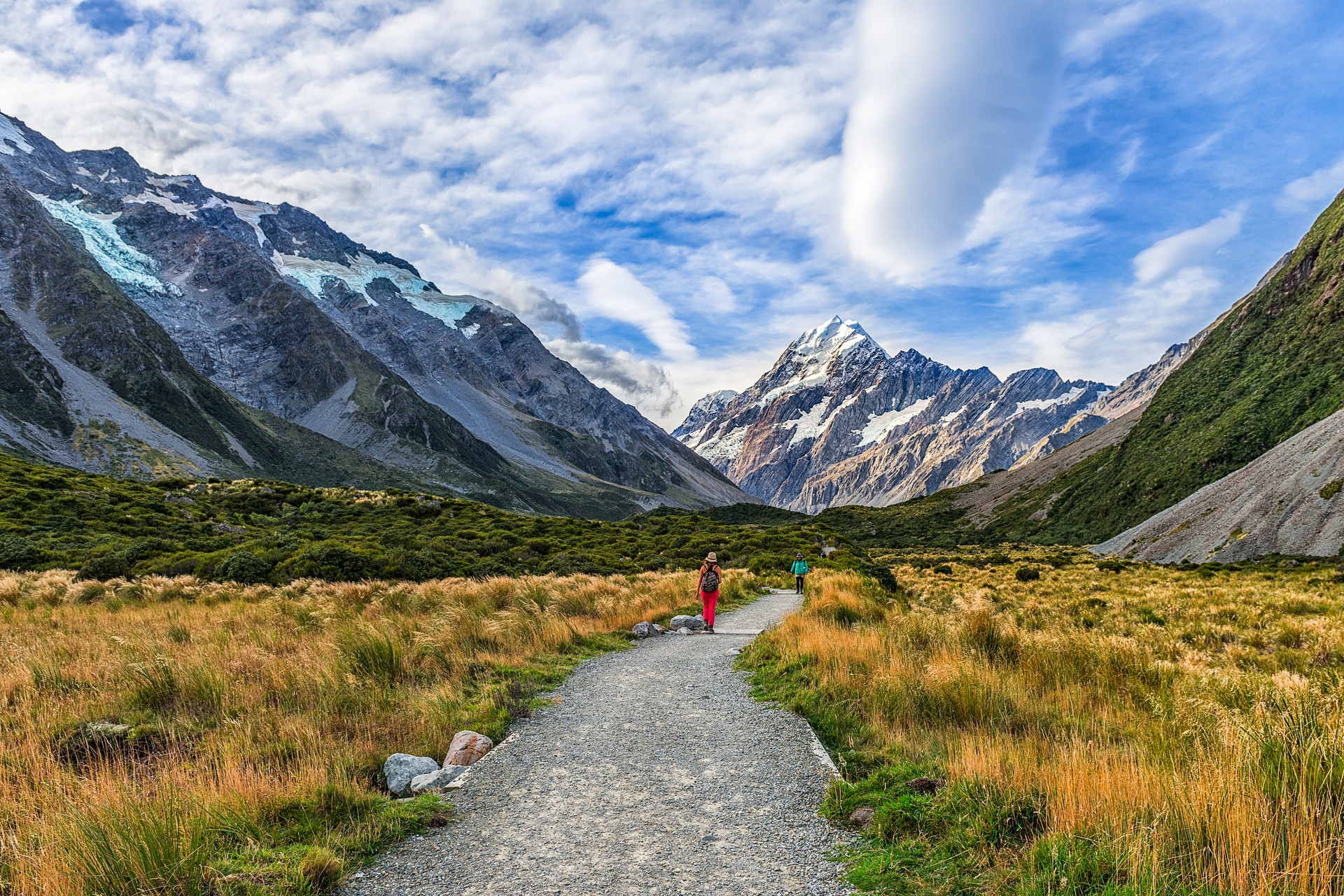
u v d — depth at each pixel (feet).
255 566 98.84
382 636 35.12
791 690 31.71
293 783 19.10
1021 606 73.26
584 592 67.92
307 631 43.80
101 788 17.26
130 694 27.91
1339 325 310.86
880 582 95.20
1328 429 191.31
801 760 22.53
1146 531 231.09
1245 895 11.73
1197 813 13.79
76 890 13.32
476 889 14.46
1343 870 11.69
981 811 15.84
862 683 30.09
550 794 19.86
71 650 36.96
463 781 20.93
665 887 14.30
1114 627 53.83
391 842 16.93
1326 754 14.70
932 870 14.32
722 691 33.27
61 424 592.60
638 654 44.83
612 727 26.91
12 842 14.99
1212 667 32.71
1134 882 12.12
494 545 177.88
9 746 21.66
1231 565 158.40
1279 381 319.06
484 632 43.27
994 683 27.86
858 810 17.67
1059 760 18.28
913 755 21.72
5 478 213.25
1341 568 122.11
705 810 18.53
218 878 14.32
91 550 127.03
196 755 21.76
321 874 14.80
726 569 139.33
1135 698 28.17
